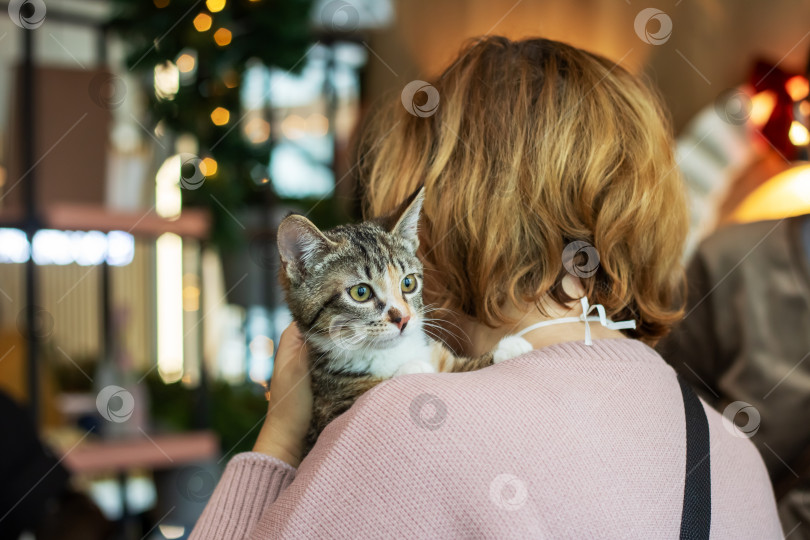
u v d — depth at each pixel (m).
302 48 3.17
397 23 4.55
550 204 1.19
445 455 0.93
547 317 1.24
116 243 3.19
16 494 2.25
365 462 0.95
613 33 4.10
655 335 1.34
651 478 0.99
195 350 3.40
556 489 0.92
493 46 1.36
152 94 3.10
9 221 2.65
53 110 2.84
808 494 1.81
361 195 1.87
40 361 2.83
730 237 2.06
